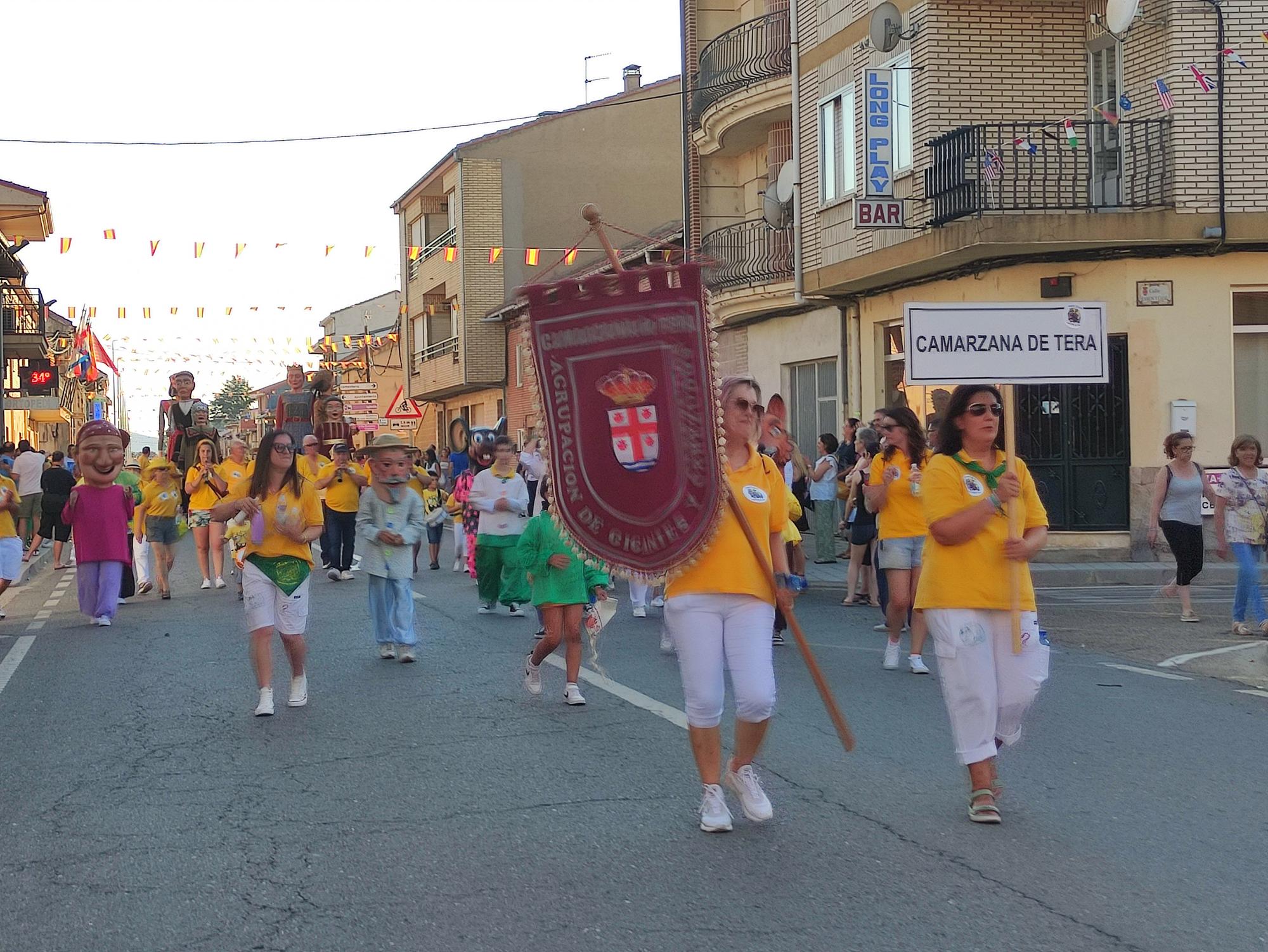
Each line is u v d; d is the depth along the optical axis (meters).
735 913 4.88
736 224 26.16
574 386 5.95
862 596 15.07
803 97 23.14
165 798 6.72
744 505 5.87
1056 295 18.38
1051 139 18.59
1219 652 11.02
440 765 7.28
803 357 24.89
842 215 21.73
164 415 21.64
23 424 48.97
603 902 5.04
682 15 28.33
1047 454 18.47
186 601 15.91
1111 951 4.48
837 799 6.48
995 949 4.50
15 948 4.69
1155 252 17.78
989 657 5.97
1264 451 17.95
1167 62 17.58
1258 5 17.45
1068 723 8.27
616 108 44.06
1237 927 4.70
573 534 5.93
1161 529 13.08
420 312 48.59
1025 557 5.95
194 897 5.20
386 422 36.88
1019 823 6.04
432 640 12.14
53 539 22.28
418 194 47.72
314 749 7.76
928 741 7.77
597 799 6.54
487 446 15.63
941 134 19.02
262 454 8.78
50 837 6.07
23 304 36.41
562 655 11.18
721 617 5.86
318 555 23.81
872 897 5.04
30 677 10.57
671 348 5.81
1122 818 6.12
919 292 20.80
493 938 4.69
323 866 5.55
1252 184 17.53
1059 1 19.05
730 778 6.05
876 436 14.44
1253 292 17.95
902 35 19.64
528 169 43.62
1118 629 12.52
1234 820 6.08
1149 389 17.84
